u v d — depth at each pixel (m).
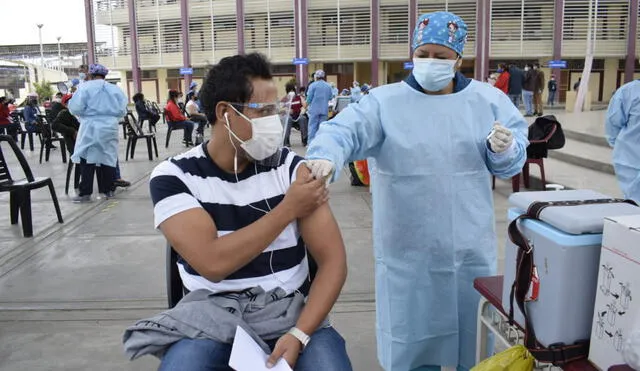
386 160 2.05
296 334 1.51
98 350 2.84
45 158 9.97
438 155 2.00
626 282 1.19
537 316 1.42
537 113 16.73
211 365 1.46
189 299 1.58
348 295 3.49
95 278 3.84
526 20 26.30
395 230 2.09
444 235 2.04
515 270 1.53
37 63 49.34
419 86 2.04
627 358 1.15
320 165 1.57
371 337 2.96
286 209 1.51
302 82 28.05
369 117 2.01
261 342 1.52
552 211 1.37
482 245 2.09
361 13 27.64
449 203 2.03
